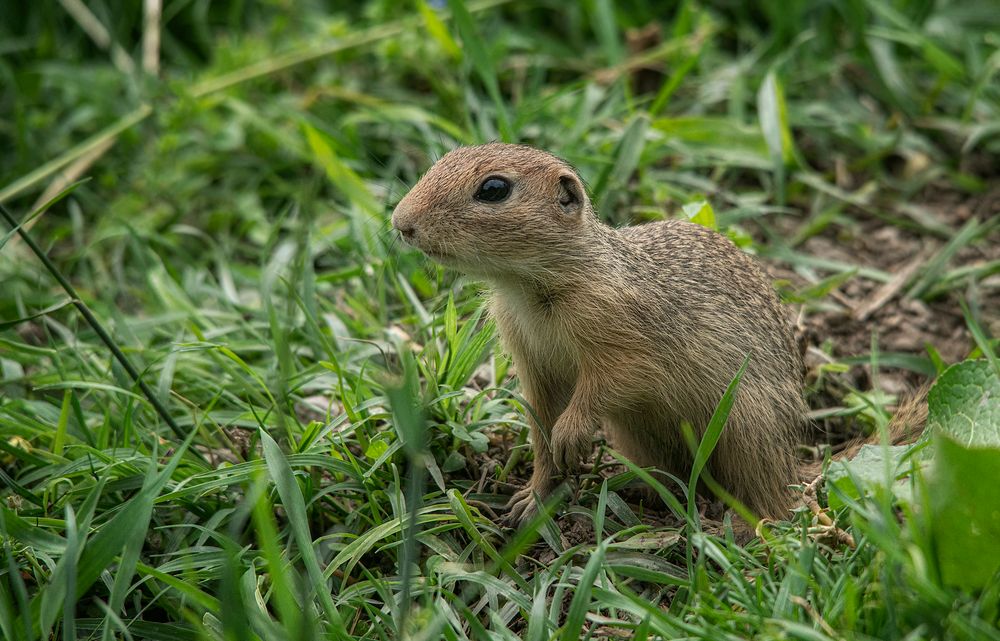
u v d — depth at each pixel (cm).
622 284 773
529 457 851
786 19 1365
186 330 1014
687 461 830
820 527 680
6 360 949
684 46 1328
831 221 1194
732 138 1209
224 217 1211
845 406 942
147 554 756
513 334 810
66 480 795
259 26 1481
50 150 1312
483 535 741
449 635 605
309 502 754
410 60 1328
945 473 596
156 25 1384
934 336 1045
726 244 864
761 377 813
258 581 695
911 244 1168
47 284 1134
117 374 853
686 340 786
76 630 686
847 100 1324
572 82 1373
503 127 1087
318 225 1173
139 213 1220
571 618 595
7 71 1330
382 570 743
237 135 1268
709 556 675
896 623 585
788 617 606
